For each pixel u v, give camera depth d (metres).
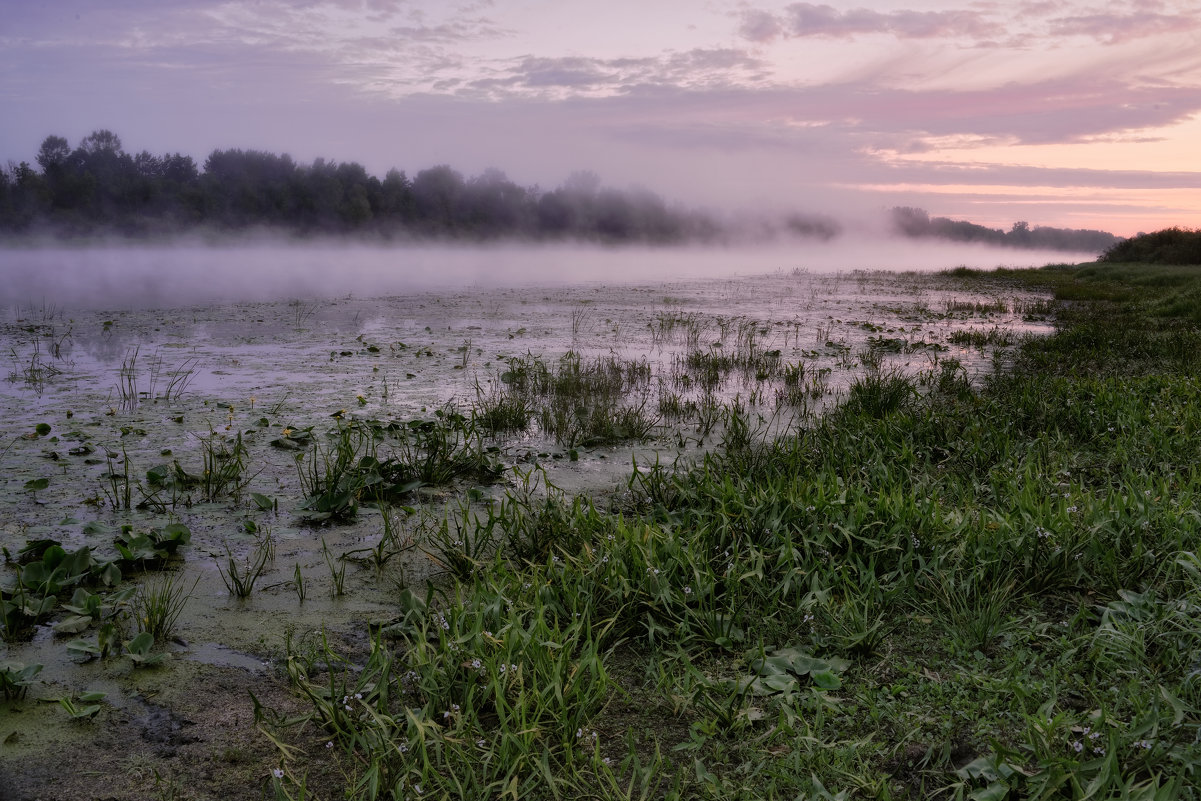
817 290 27.78
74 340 12.21
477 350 12.06
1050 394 7.84
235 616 3.67
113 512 4.88
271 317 15.98
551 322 16.25
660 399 8.48
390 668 3.16
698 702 2.93
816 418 7.32
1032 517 4.20
